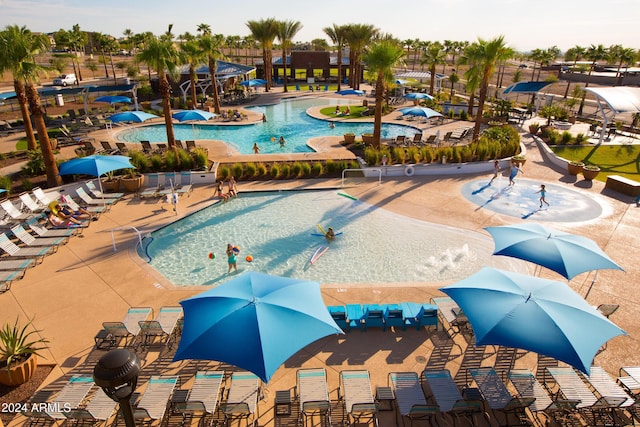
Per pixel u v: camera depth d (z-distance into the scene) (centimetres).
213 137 3434
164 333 1027
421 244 1580
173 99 4594
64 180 2112
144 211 1856
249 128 3794
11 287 1247
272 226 1739
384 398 808
